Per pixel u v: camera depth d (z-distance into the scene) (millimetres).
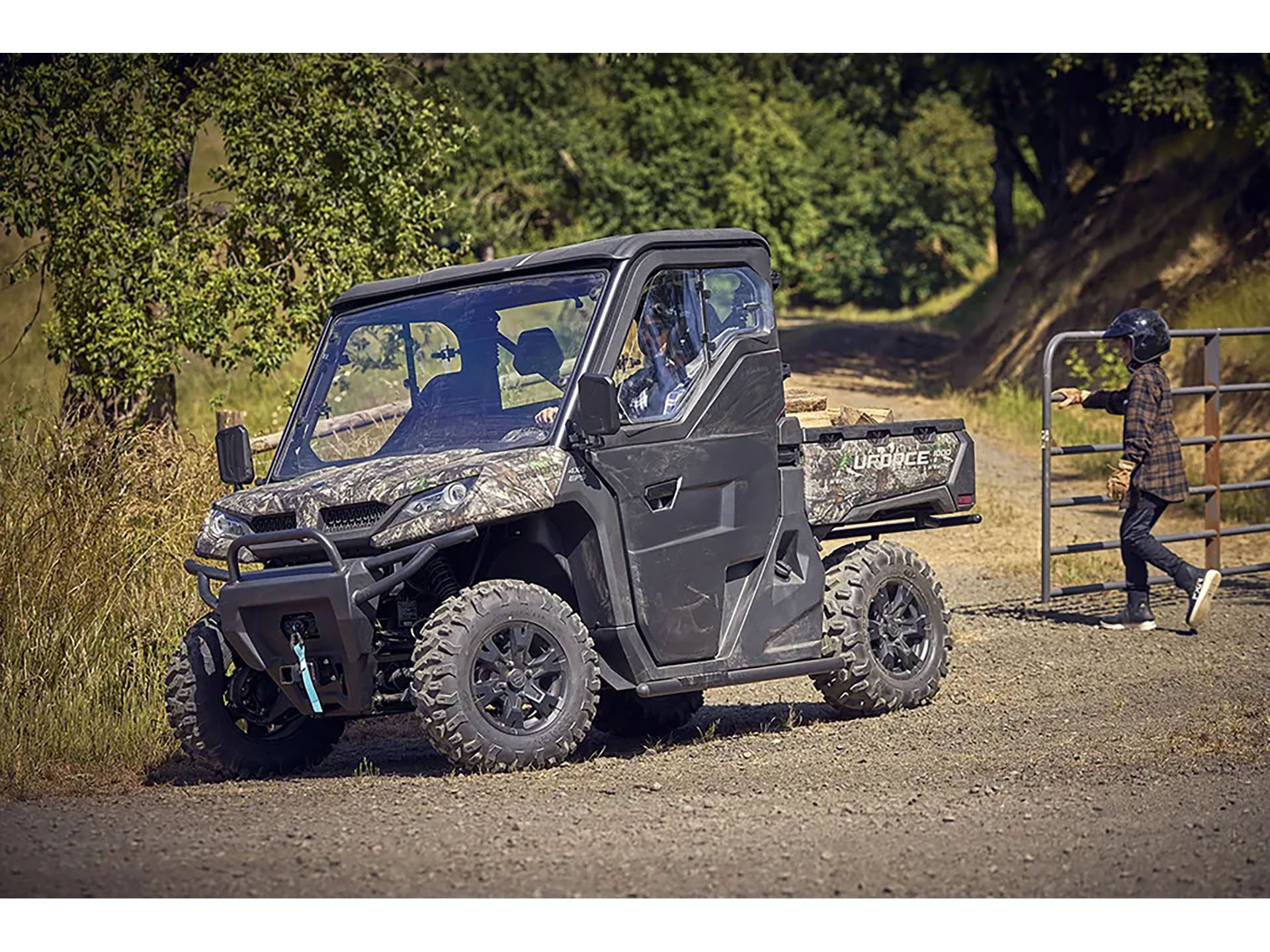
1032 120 46531
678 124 46188
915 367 42438
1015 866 5934
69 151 15328
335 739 8945
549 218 44062
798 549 9281
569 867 5934
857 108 51781
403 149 16969
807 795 7305
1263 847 6180
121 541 10617
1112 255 35281
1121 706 9711
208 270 15711
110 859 6074
